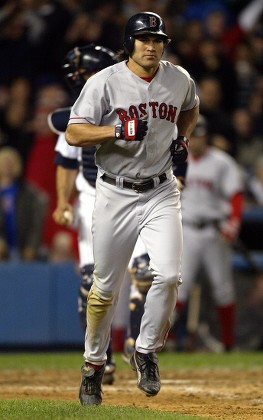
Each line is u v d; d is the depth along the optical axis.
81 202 23.00
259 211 44.03
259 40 54.84
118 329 37.16
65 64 22.73
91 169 22.81
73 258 40.03
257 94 50.81
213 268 38.75
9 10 49.09
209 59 49.66
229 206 38.62
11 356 35.72
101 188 17.22
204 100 46.19
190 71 49.09
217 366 30.59
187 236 38.34
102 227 17.12
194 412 17.92
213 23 53.16
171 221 16.98
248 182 45.94
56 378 26.39
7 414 15.95
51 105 44.47
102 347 17.73
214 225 38.59
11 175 39.72
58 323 38.34
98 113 16.72
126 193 17.03
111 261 17.19
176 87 16.92
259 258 41.09
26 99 45.78
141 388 17.42
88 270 22.67
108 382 23.38
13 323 37.97
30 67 48.75
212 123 45.78
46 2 49.56
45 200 40.16
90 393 17.75
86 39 47.97
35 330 38.16
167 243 16.84
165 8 50.12
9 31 49.12
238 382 24.83
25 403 17.47
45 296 38.25
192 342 39.69
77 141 16.67
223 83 50.00
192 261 38.38
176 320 38.28
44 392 22.05
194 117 17.95
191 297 40.09
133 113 16.69
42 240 41.50
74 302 38.41
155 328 17.22
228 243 38.94
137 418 15.26
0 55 49.00
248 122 49.00
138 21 16.38
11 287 37.97
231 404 19.48
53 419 15.24
